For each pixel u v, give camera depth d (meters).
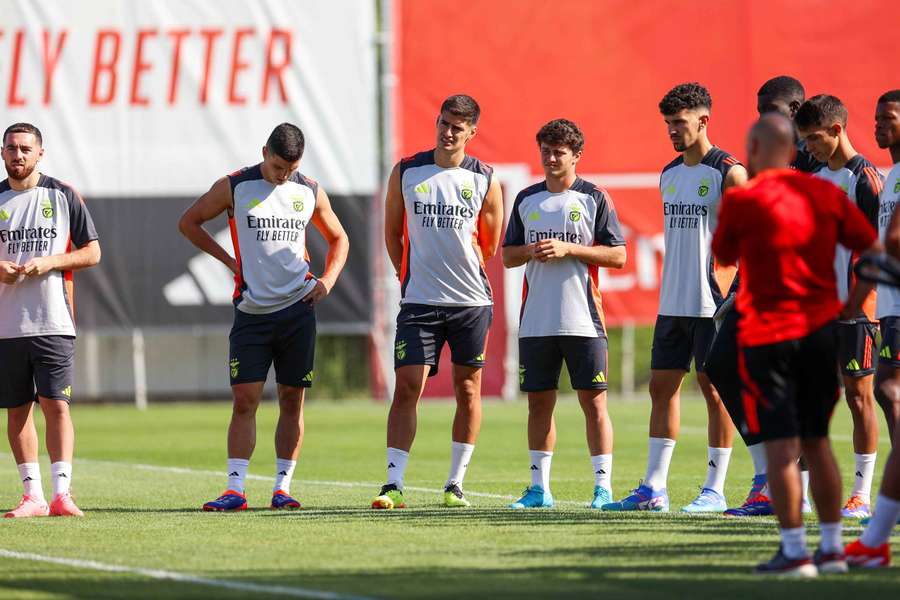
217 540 24.36
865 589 18.67
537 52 73.38
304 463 43.97
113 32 71.50
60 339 29.31
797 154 29.92
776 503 19.88
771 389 19.84
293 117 72.06
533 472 30.34
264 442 52.56
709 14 73.62
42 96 71.06
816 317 19.86
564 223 29.95
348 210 72.19
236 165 71.88
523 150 73.44
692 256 29.22
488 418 64.12
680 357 29.14
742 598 18.16
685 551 22.31
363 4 72.31
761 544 23.08
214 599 18.44
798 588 18.80
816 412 20.17
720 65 73.62
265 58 72.06
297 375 30.38
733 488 34.84
